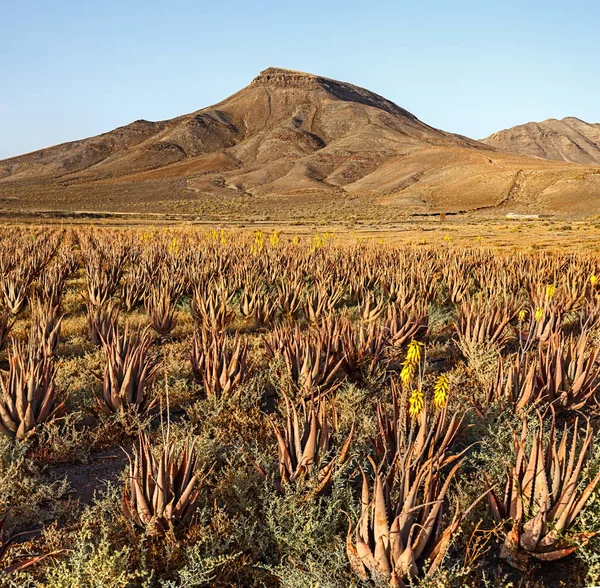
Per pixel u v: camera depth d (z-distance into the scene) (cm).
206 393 787
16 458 589
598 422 726
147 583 412
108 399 720
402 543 398
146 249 2608
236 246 2938
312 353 808
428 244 4331
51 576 400
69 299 1582
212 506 520
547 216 11744
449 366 1007
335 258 2306
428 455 558
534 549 442
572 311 1441
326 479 516
